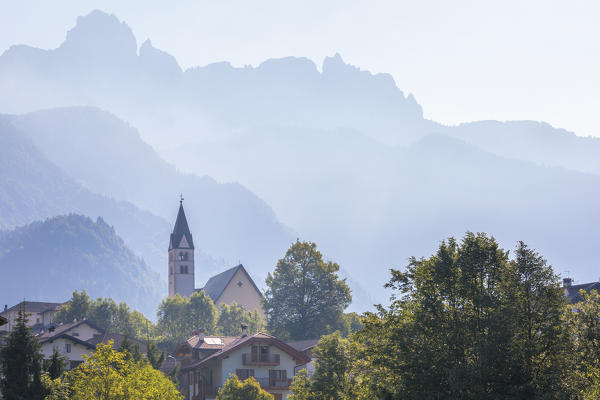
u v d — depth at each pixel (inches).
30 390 3634.4
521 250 2837.1
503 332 2630.4
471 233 2950.3
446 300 2849.4
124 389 3649.1
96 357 3673.7
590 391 2536.9
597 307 2780.5
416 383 2677.2
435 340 2775.6
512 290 2760.8
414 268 3021.7
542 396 2477.9
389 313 2987.2
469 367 2591.0
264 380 6033.5
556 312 2716.5
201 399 6264.8
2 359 3688.5
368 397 2979.8
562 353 2630.4
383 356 2866.6
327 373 3892.7
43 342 6358.3
